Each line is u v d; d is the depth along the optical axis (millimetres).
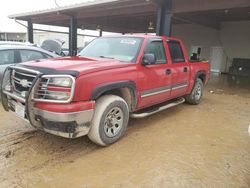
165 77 4637
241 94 8883
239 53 17516
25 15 13906
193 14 13562
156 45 4562
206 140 3979
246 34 16797
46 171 2855
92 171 2893
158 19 8492
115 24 18453
